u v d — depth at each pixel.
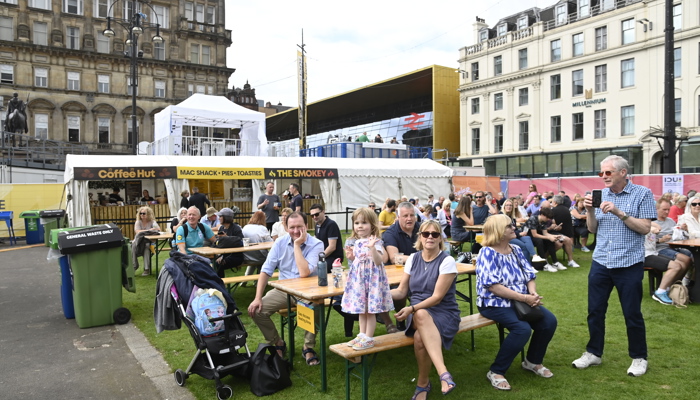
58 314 7.30
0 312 7.44
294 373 4.84
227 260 8.24
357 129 62.41
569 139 39.22
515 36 43.00
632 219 4.43
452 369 4.86
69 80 41.31
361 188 21.39
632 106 35.69
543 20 42.44
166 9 44.94
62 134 41.00
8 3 38.94
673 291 7.14
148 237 10.00
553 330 4.58
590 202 4.68
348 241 4.64
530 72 41.34
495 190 27.62
